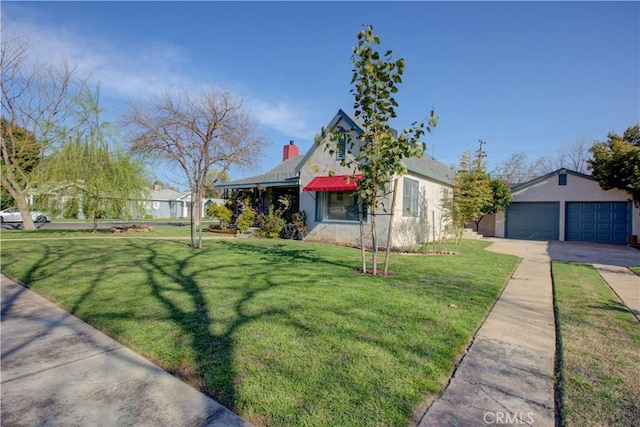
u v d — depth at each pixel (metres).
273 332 4.46
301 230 17.69
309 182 17.91
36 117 21.47
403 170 7.77
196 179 15.46
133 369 3.60
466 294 6.66
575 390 3.22
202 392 3.14
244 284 7.11
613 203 20.77
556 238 22.38
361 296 6.27
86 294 6.32
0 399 3.04
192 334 4.40
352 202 16.45
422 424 2.69
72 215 19.88
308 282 7.36
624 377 3.48
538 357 3.99
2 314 5.34
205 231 23.45
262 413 2.80
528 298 6.78
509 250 15.93
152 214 56.59
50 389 3.21
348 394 3.06
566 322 5.21
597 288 7.60
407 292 6.68
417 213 17.66
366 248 14.59
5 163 21.56
